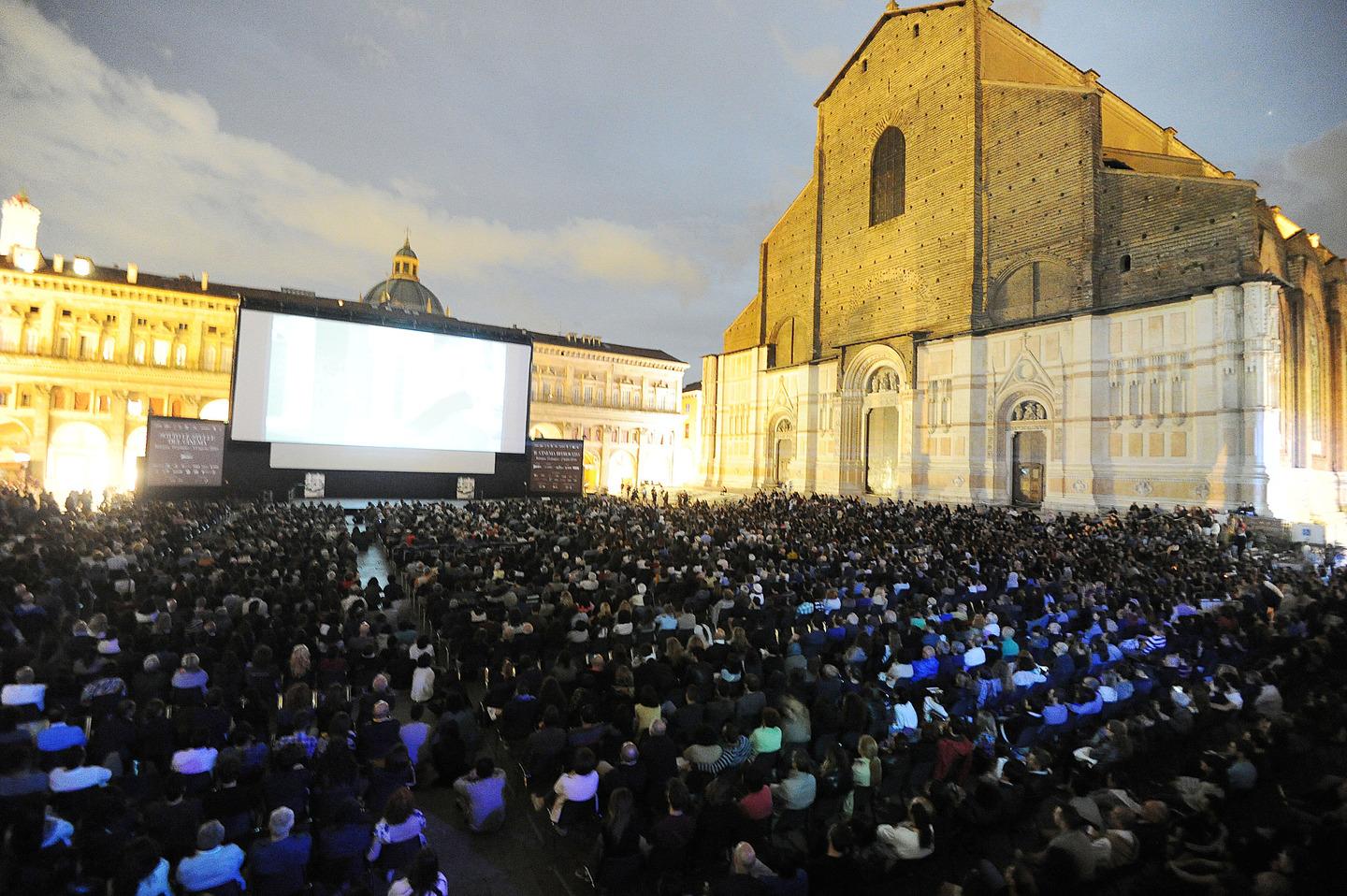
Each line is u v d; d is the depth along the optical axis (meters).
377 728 8.96
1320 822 6.55
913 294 47.22
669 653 11.87
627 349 79.06
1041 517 36.34
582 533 24.41
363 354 43.72
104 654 10.82
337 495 43.25
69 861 5.85
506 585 15.80
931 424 44.41
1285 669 12.34
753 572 18.31
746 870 5.94
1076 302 37.56
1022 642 13.95
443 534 24.64
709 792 7.35
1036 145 40.22
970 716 10.78
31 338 49.69
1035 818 8.60
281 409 41.22
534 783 8.62
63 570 15.90
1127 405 34.81
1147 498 33.66
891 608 15.95
